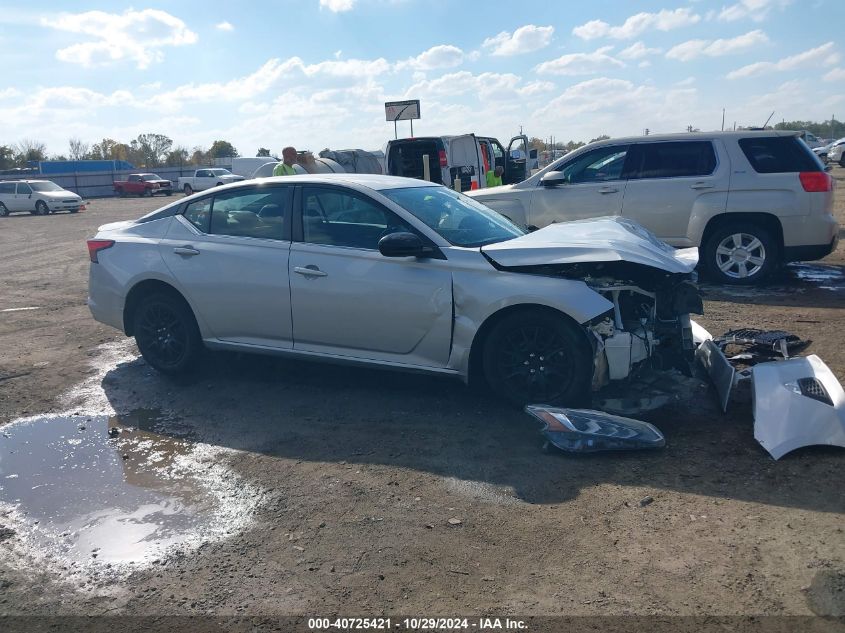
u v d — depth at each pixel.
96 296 6.16
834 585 2.94
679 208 8.90
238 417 5.20
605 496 3.80
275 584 3.17
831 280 9.01
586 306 4.60
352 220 5.30
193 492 4.09
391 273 5.04
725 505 3.62
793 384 4.30
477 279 4.84
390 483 4.06
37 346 7.36
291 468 4.33
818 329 6.63
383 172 17.45
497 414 5.02
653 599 2.93
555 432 4.31
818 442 4.02
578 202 9.34
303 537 3.54
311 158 10.52
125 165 66.06
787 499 3.64
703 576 3.06
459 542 3.43
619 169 9.23
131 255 5.97
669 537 3.37
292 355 5.51
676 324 4.95
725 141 8.79
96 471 4.41
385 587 3.11
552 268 4.81
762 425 4.21
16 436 5.00
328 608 2.99
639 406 4.91
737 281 8.89
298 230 5.44
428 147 17.06
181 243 5.81
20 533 3.71
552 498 3.81
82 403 5.62
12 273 13.02
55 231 23.28
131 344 7.37
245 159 48.69
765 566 3.10
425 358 5.06
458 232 5.23
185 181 49.25
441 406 5.21
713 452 4.23
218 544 3.53
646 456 4.23
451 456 4.38
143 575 3.30
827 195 8.49
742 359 5.70
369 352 5.23
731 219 8.81
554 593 3.01
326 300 5.23
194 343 5.89
